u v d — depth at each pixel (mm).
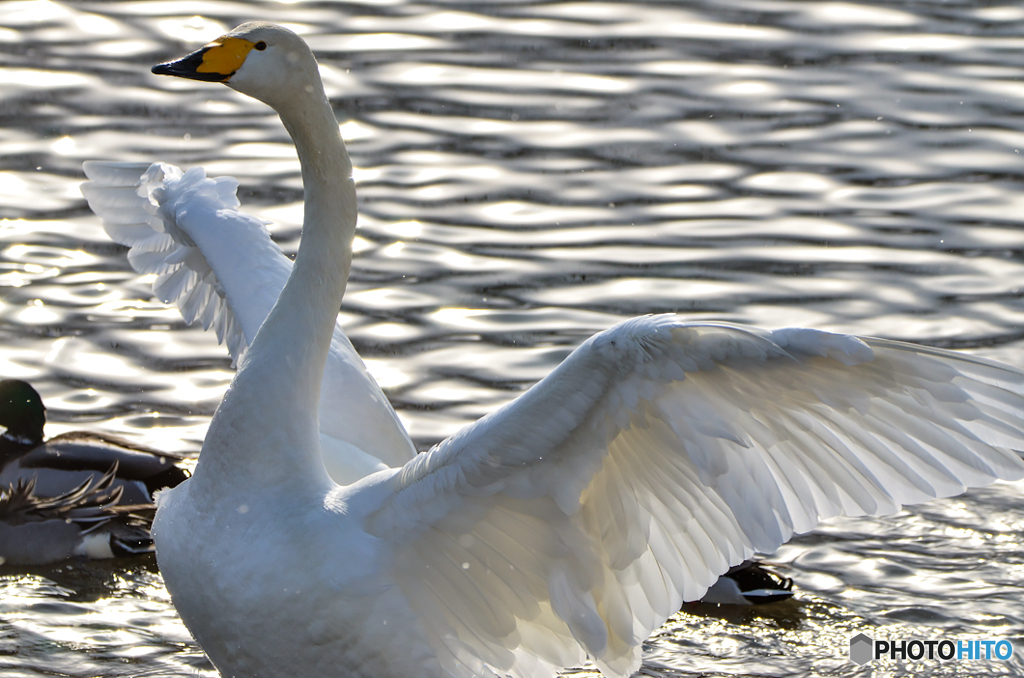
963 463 6664
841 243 16641
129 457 12062
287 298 7523
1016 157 19297
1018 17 25656
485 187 18203
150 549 11641
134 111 20672
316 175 7578
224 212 9156
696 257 16219
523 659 7695
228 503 7277
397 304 14953
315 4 26062
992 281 15586
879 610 10578
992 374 6430
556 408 6582
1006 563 11195
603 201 17844
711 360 6422
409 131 20047
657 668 9789
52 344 14039
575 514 7008
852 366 6488
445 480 6930
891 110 21141
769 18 25688
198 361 13938
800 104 21391
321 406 8578
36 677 9445
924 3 26609
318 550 7125
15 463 12039
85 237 16469
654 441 6762
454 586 7281
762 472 6824
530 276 15688
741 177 18688
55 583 11031
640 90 21938
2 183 17891
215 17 25125
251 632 7262
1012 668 9734
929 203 17812
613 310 14875
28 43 23453
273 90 7414
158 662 9750
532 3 26391
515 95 21594
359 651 7277
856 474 6820
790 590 10719
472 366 13703
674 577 7219
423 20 25203
